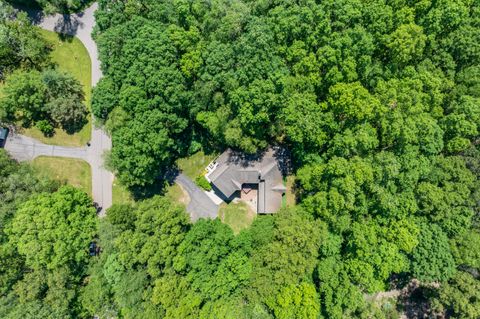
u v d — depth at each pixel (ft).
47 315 153.17
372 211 161.27
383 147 160.35
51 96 180.55
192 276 156.15
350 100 150.20
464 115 154.61
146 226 156.35
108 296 163.32
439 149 158.81
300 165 186.70
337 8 152.76
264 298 153.99
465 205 159.02
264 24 155.53
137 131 157.99
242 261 160.76
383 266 156.46
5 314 153.69
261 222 174.09
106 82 164.86
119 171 172.86
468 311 156.04
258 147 186.80
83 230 165.78
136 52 155.63
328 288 160.66
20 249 151.74
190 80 168.35
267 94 150.61
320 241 157.99
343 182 149.07
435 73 161.48
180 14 160.56
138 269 157.28
